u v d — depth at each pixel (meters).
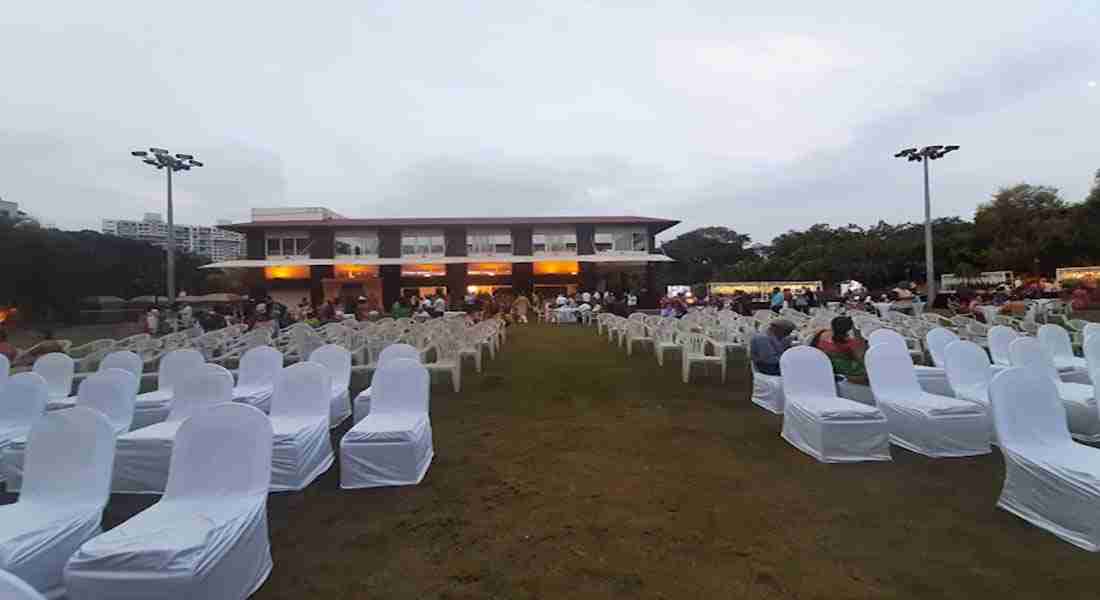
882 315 15.77
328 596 2.76
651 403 7.04
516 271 34.47
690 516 3.60
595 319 22.53
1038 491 3.33
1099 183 38.41
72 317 29.59
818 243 57.88
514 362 11.02
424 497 4.03
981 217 45.06
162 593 2.31
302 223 33.88
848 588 2.72
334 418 6.41
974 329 9.95
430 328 11.62
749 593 2.70
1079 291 22.73
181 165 23.06
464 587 2.81
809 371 5.38
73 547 2.87
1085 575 2.78
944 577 2.80
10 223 27.38
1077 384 5.80
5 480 4.49
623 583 2.82
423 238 34.62
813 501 3.80
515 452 5.05
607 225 35.16
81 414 3.20
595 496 3.97
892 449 4.96
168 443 4.28
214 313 20.17
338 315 20.00
